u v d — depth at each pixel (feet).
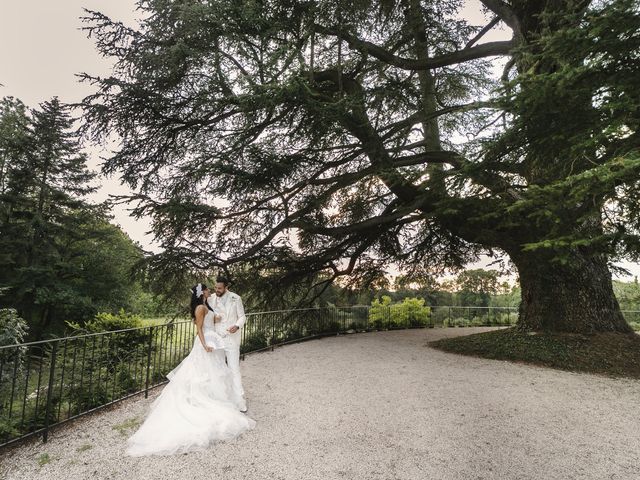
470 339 38.65
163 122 35.45
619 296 73.00
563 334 34.12
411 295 110.32
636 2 15.43
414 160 41.55
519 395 21.01
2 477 11.07
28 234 80.18
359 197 50.80
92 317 79.30
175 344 24.99
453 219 40.73
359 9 34.14
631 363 29.14
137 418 16.26
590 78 19.29
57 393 17.90
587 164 21.29
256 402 18.74
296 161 36.35
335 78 39.01
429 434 14.71
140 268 35.78
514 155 26.07
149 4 31.37
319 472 11.45
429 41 41.57
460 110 24.56
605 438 14.84
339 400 19.15
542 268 35.27
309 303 55.16
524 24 35.35
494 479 11.28
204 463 11.94
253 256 42.32
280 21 32.48
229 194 36.40
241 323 17.49
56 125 86.17
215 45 32.76
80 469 11.53
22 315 77.36
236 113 34.65
